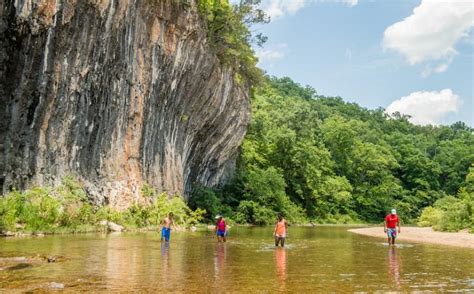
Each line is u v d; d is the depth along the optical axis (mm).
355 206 69438
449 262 13758
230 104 41000
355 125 92312
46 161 22625
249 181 48156
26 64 21109
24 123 21609
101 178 26125
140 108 29000
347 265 12586
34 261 11578
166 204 29922
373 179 73625
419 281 9859
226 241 21031
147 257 13312
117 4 24859
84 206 23250
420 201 79312
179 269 10992
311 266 12141
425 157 87062
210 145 41844
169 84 31672
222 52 37656
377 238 26438
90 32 23516
